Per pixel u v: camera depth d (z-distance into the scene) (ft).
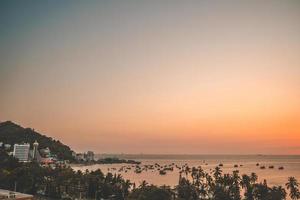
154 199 435.53
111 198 540.11
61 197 533.55
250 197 516.73
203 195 528.63
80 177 551.59
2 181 559.38
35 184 560.20
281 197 489.26
